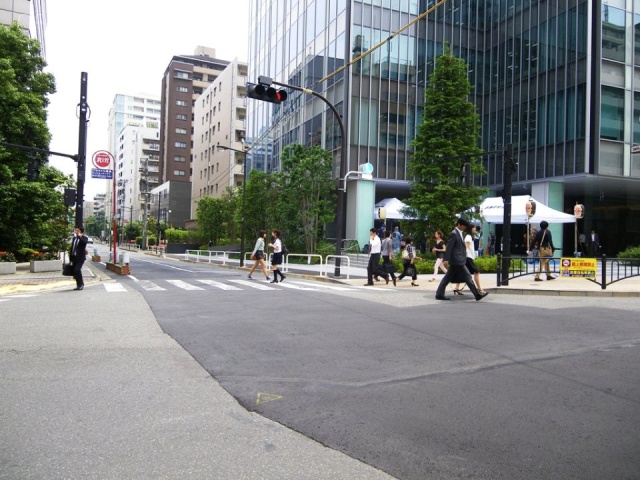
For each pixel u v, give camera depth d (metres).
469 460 3.40
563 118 29.64
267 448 3.61
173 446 3.64
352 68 33.66
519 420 4.09
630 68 29.05
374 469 3.29
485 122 36.41
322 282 18.05
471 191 22.81
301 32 41.47
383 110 34.44
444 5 36.06
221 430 3.94
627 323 8.36
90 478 3.16
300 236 32.22
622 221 39.38
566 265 14.34
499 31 35.41
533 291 13.21
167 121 102.75
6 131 23.88
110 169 20.11
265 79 14.43
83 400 4.64
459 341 7.00
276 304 10.91
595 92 28.02
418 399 4.62
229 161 71.06
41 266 22.17
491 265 21.08
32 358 6.17
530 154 32.06
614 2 28.67
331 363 5.91
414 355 6.24
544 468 3.28
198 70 104.50
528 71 32.50
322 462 3.39
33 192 24.30
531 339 7.10
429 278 18.47
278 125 46.25
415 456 3.46
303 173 31.25
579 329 7.83
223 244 52.16
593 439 3.72
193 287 15.28
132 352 6.49
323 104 37.00
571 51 29.17
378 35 34.28
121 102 149.38
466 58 36.53
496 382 5.10
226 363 5.94
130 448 3.61
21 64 25.23
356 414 4.26
